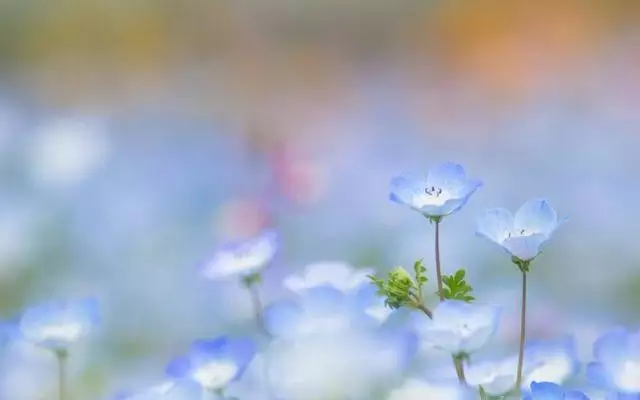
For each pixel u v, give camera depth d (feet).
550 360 3.49
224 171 7.97
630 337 3.41
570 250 6.15
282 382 3.34
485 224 3.40
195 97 14.56
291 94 14.97
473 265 5.82
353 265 6.10
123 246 6.17
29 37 17.79
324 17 18.49
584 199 7.18
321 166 7.50
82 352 4.30
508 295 4.85
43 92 14.90
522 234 3.39
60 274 5.90
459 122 11.04
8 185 6.85
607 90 11.51
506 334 4.25
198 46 18.06
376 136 10.36
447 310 3.29
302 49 17.97
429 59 16.89
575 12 16.26
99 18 18.13
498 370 3.41
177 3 18.35
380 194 7.38
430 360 3.68
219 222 6.26
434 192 3.40
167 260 6.01
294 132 10.34
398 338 3.37
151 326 5.05
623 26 15.31
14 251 5.90
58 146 6.91
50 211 6.37
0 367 3.87
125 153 8.77
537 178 7.95
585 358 4.16
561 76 12.96
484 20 17.10
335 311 3.43
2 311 5.45
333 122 11.81
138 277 5.76
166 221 6.52
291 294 4.74
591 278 5.79
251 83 15.89
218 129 11.08
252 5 18.51
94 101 14.35
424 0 18.20
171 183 7.52
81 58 17.37
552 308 4.75
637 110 10.21
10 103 12.81
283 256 6.09
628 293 5.62
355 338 3.36
